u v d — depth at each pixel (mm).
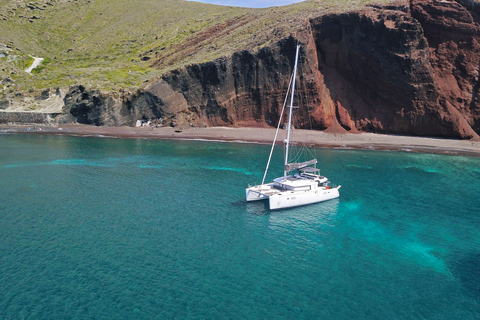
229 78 90375
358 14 83000
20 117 99062
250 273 26969
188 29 140500
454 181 50969
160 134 86188
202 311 22688
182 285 25266
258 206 40375
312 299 24156
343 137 80562
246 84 89688
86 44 146000
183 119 93250
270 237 32875
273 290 25000
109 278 25891
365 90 85438
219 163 59688
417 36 77312
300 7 107125
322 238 33000
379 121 83312
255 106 89938
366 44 83062
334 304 23703
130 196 42875
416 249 31297
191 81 92500
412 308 23516
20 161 59188
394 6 83750
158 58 124438
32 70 127500
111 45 143000
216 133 85812
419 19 81875
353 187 47625
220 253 29734
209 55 95812
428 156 66312
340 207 40625
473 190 47031
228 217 37125
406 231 34750
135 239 31812
